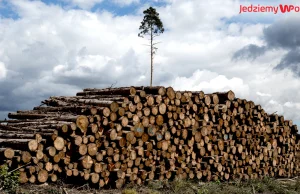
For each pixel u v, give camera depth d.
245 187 11.41
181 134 11.34
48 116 11.91
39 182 9.01
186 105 11.57
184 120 11.48
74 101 12.78
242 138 13.12
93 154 9.69
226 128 12.60
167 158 11.04
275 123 14.73
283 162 15.19
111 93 12.27
